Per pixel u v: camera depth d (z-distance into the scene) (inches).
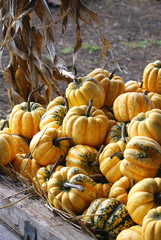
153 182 79.0
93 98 111.2
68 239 78.8
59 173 92.3
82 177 89.0
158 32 389.1
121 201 86.0
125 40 365.4
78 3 127.6
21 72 145.0
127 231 76.4
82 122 100.1
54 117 110.6
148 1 504.7
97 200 85.8
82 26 411.2
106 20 426.3
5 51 334.0
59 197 87.9
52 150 100.7
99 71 127.3
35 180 99.4
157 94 118.3
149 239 71.1
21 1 119.3
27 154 115.5
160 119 91.4
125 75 286.7
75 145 104.5
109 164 92.6
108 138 103.3
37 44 134.1
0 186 100.7
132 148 84.7
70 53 333.1
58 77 139.9
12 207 93.0
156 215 73.1
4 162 105.4
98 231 82.4
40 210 89.4
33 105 123.1
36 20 415.5
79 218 83.2
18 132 117.0
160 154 84.1
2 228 99.4
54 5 452.4
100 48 344.5
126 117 107.2
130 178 85.6
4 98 242.8
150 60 316.5
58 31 395.5
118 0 506.3
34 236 85.9
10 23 124.0
